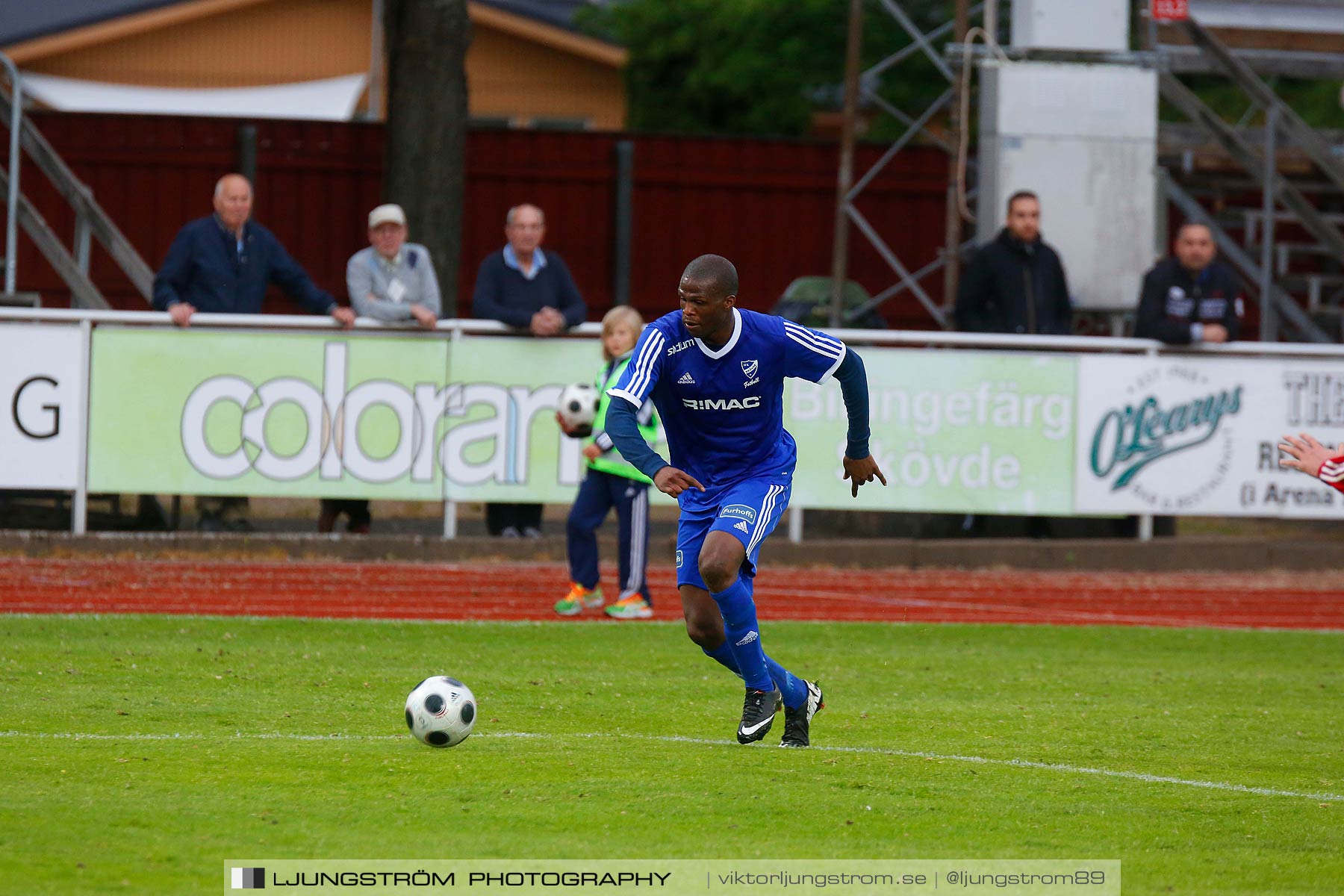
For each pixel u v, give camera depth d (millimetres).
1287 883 17281
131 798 19562
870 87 111062
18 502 47062
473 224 75625
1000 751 24188
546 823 18859
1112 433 48375
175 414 45688
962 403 47750
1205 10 66375
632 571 37938
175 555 45688
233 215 45656
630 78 117938
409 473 46406
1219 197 76000
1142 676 32250
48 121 73625
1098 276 57062
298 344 45875
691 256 77250
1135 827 19594
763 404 23078
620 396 22203
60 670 28781
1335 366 49125
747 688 23438
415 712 22641
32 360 45188
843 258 67562
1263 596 45438
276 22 117688
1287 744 25406
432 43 60094
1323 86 115125
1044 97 56594
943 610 41375
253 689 27719
